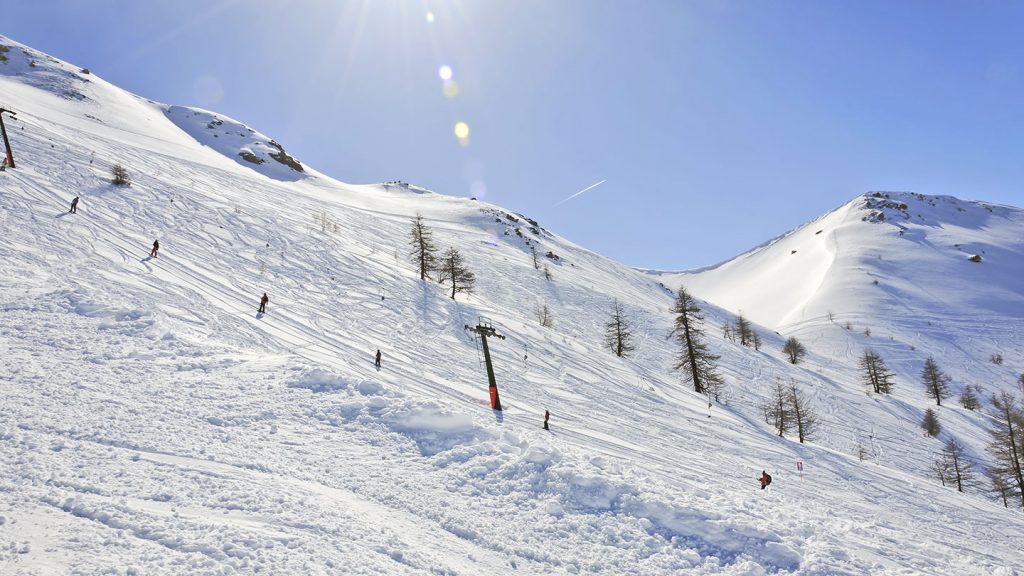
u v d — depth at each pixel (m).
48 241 25.70
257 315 26.50
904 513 20.86
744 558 9.58
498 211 132.88
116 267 25.66
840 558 10.26
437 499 10.18
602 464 12.98
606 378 34.38
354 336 28.34
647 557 9.27
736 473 20.77
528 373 30.84
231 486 8.73
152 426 10.84
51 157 39.47
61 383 12.22
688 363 42.75
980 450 47.50
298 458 10.96
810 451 28.81
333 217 66.19
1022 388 83.62
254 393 14.57
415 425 13.70
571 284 79.06
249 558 6.52
